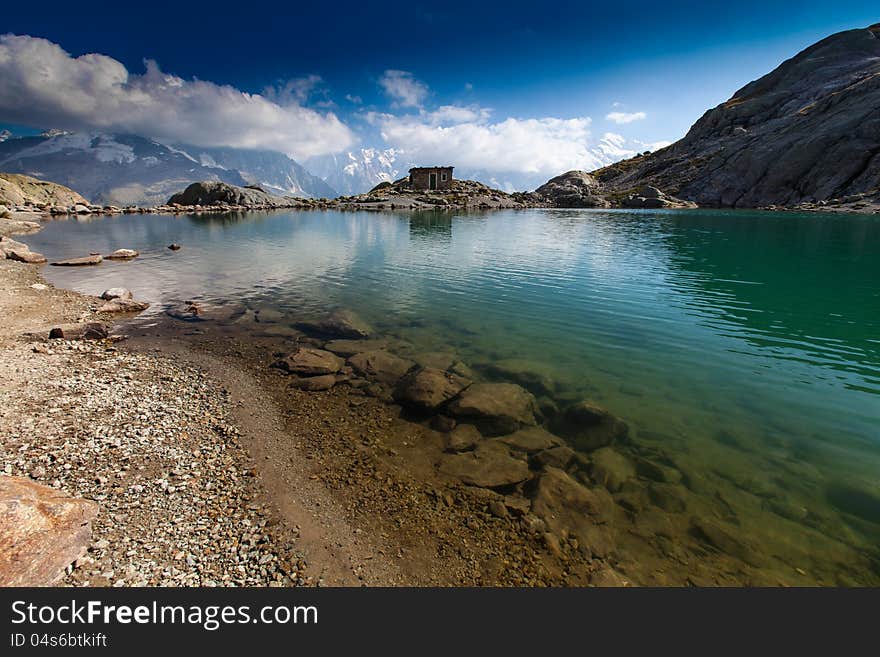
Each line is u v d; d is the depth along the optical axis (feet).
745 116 465.06
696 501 28.91
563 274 99.86
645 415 39.60
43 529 21.61
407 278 96.02
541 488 29.81
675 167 460.96
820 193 312.29
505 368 49.19
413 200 422.00
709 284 88.84
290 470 31.45
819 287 85.56
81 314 66.95
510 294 82.12
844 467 32.17
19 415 36.55
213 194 362.53
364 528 26.40
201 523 25.99
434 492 29.66
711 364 50.57
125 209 306.35
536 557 24.70
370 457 33.30
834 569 23.72
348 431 36.76
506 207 406.62
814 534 26.03
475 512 27.94
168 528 25.34
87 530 23.86
